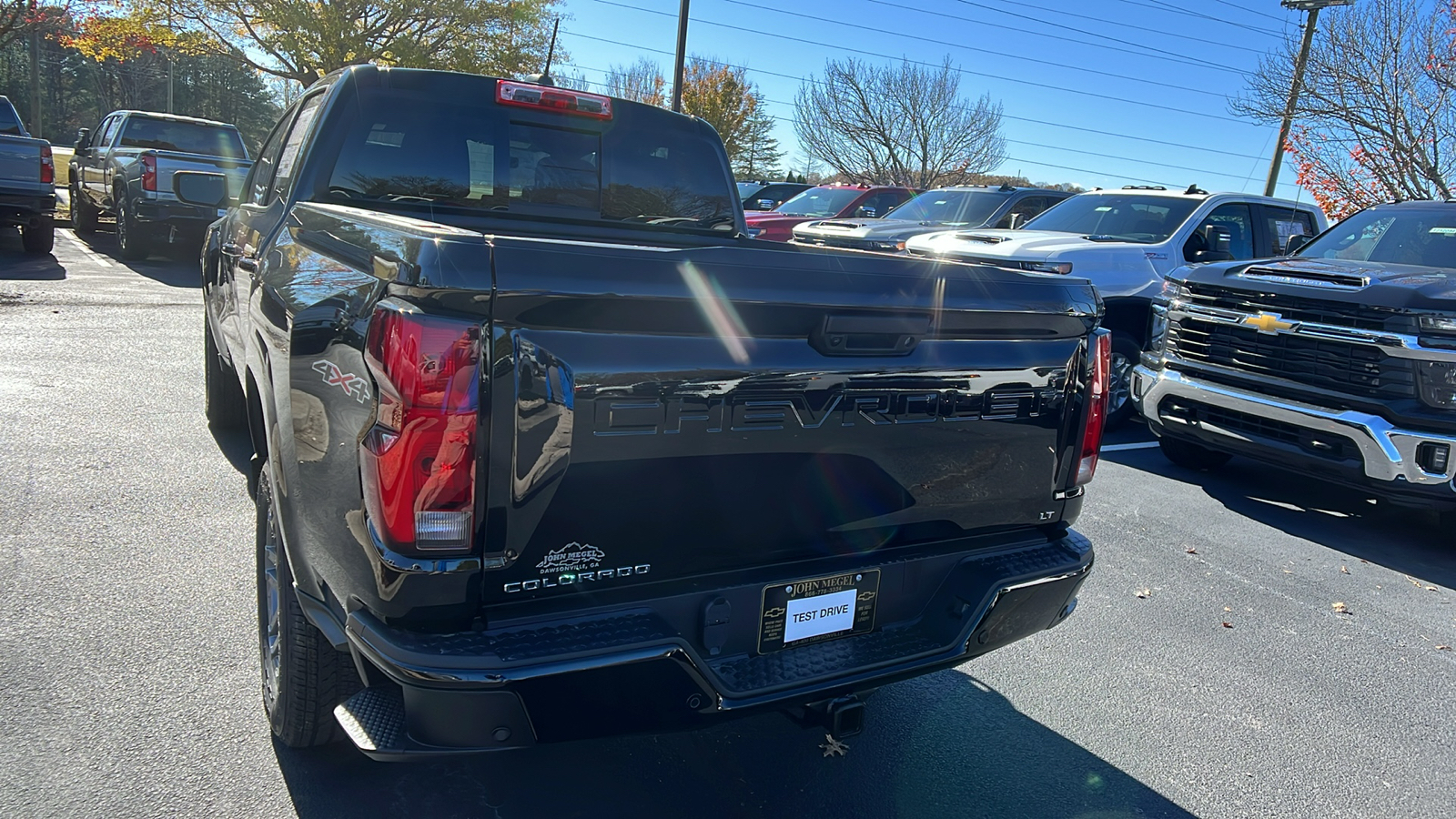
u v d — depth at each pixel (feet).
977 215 37.47
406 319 6.15
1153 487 22.33
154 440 18.30
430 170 12.79
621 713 6.95
